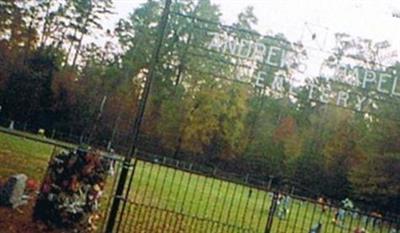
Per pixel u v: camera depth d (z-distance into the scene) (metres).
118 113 31.66
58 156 7.16
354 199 28.55
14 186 7.45
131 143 7.06
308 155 32.28
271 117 33.78
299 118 33.41
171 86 32.03
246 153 33.22
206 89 32.53
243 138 33.34
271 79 7.91
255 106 33.56
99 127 30.72
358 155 29.48
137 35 34.94
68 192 7.04
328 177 31.03
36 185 8.96
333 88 8.22
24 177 7.75
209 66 17.25
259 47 7.40
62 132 30.28
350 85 7.73
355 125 30.81
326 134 32.22
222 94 32.78
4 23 29.78
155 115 31.81
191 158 32.69
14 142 18.11
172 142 32.22
